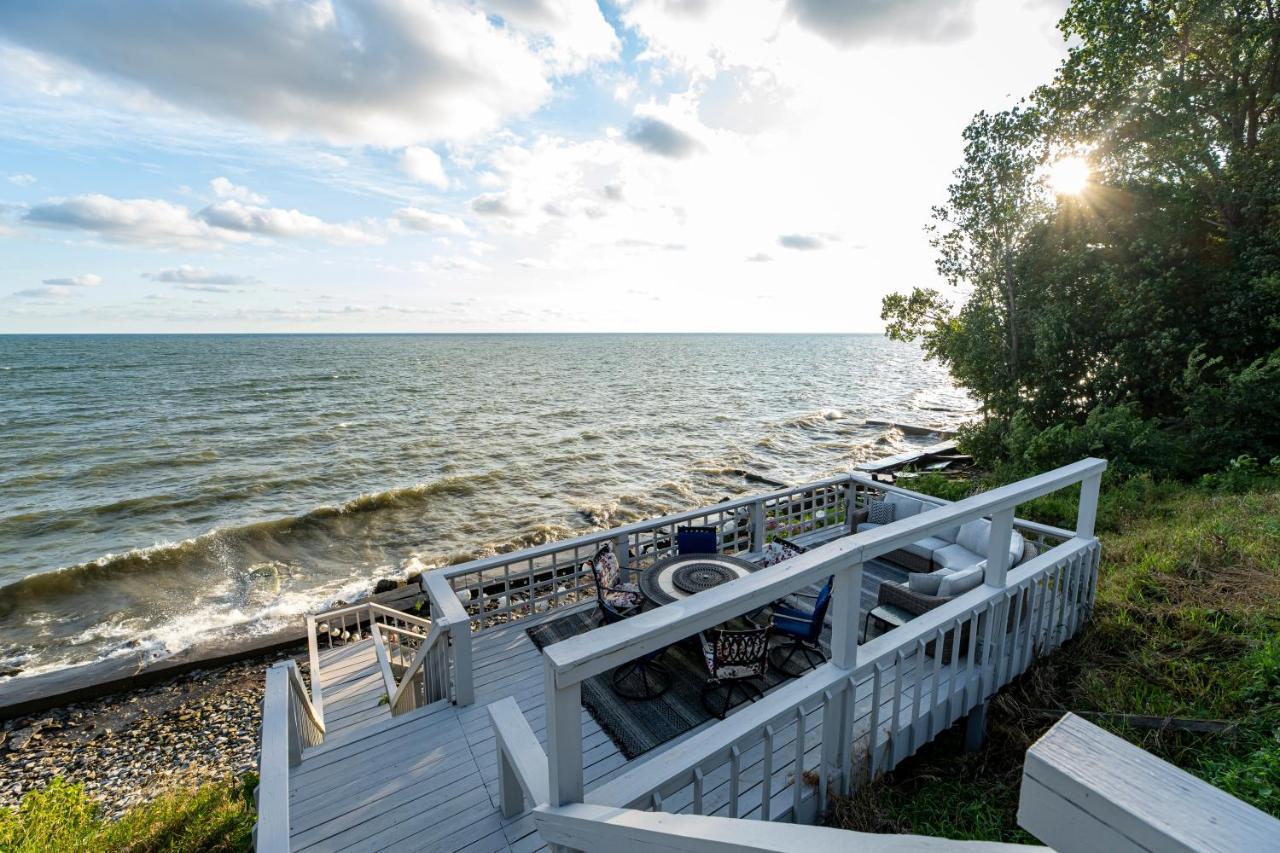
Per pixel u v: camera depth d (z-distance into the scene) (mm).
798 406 37312
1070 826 771
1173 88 12711
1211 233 13000
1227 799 661
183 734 8117
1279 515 6488
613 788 1904
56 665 9648
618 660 1689
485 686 4531
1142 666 3893
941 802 3230
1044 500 9609
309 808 3336
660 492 18938
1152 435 10930
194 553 14000
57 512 16656
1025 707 3713
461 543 14883
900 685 3014
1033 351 13969
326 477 20359
